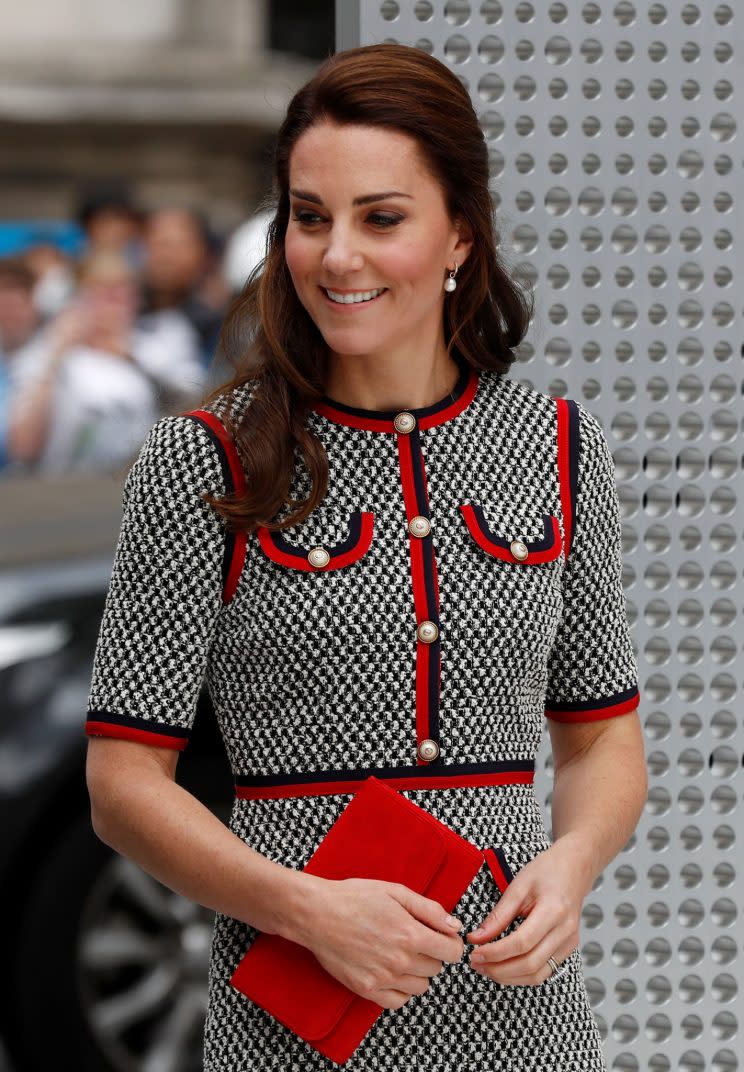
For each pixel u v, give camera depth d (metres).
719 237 5.21
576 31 5.12
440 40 5.11
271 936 3.56
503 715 3.73
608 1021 5.32
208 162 25.31
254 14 26.27
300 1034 3.49
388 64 3.60
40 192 24.12
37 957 7.72
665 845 5.30
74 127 24.53
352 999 3.49
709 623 5.28
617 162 5.16
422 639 3.63
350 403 3.82
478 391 3.93
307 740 3.64
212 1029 3.71
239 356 4.07
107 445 20.25
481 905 3.62
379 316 3.63
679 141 5.17
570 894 3.56
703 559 5.27
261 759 3.67
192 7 25.75
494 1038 3.62
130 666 3.62
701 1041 5.32
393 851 3.48
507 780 3.73
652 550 5.27
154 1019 8.05
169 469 3.64
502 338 4.01
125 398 21.23
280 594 3.62
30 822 7.77
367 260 3.58
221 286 24.66
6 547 9.48
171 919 8.00
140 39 25.36
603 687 4.00
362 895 3.37
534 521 3.80
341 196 3.56
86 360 22.47
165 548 3.62
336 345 3.65
